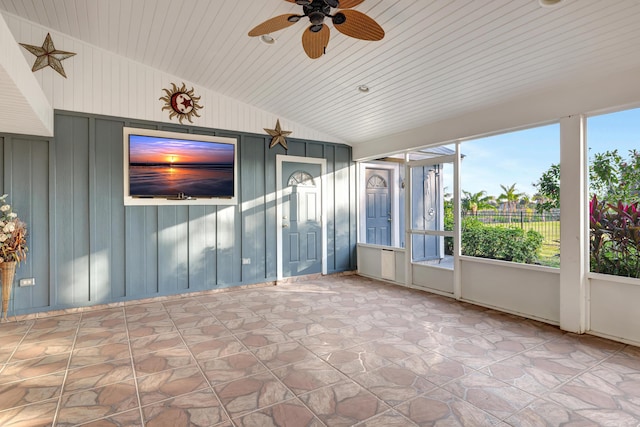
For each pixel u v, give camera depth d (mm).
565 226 3438
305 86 4367
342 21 2314
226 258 5109
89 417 2043
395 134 5379
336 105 4754
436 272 4922
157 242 4609
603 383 2408
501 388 2346
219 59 4027
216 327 3541
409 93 4027
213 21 3295
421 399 2217
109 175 4312
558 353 2898
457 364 2697
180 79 4742
